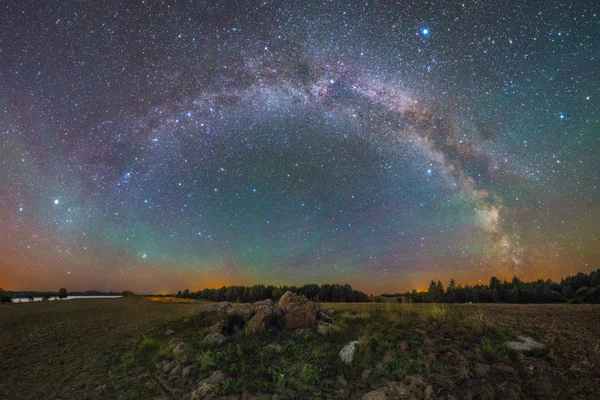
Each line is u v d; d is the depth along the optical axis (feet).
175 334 37.76
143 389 26.16
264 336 32.48
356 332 30.94
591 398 18.35
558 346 24.06
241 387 23.81
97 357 34.63
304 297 38.63
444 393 20.54
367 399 21.15
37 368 34.12
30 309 78.69
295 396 22.34
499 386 20.25
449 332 28.48
